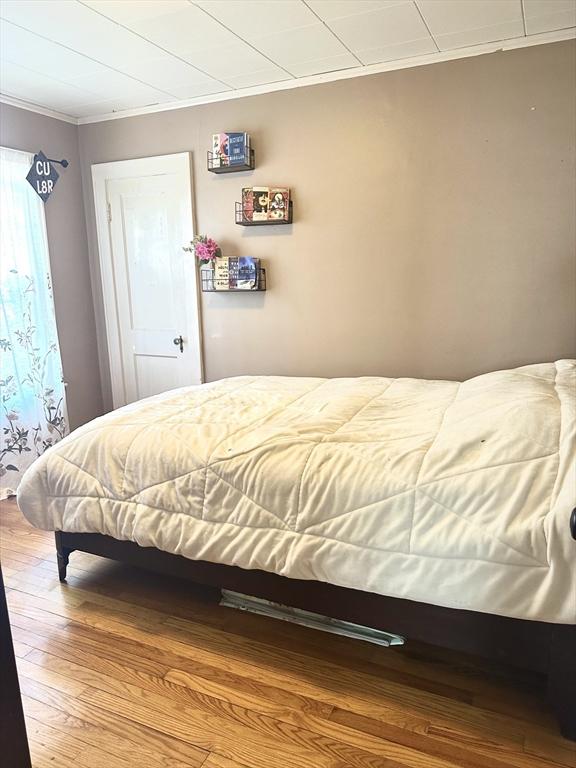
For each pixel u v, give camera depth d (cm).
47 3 218
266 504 178
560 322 277
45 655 186
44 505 223
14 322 325
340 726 154
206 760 144
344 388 267
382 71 288
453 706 160
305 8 226
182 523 192
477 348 296
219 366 365
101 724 156
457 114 278
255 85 314
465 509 150
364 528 162
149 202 362
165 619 206
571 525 125
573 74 254
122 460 207
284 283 334
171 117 344
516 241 278
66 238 369
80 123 372
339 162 307
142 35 248
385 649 186
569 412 163
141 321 384
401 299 308
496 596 143
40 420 344
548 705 156
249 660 182
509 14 235
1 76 295
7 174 318
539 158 267
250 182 331
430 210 292
